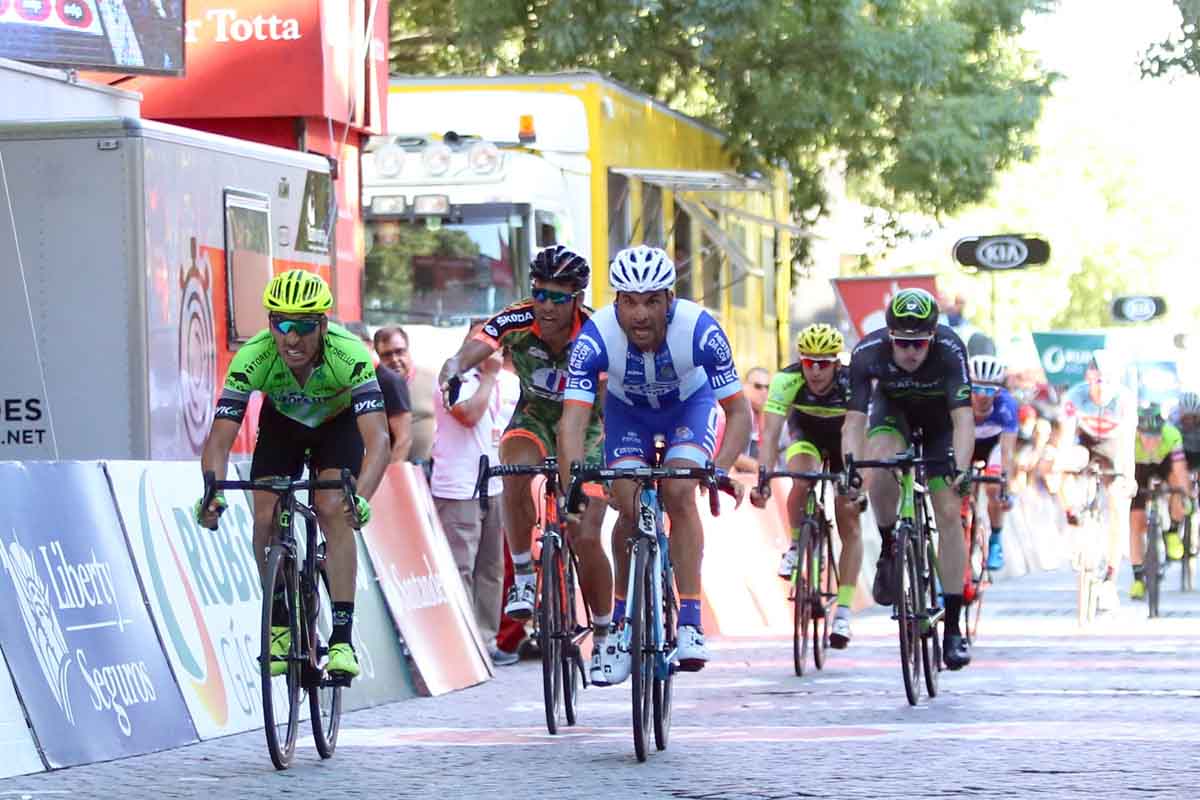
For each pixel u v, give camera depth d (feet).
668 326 71.82
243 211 103.04
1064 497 131.75
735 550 136.36
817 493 104.88
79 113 107.65
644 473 69.05
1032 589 174.70
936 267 439.22
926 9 224.74
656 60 220.84
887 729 77.25
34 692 68.13
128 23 111.96
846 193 260.42
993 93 239.30
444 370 80.53
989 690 91.50
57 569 71.10
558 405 81.51
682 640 71.61
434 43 224.33
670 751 71.41
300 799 61.62
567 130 142.20
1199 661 105.09
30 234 93.50
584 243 142.41
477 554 108.27
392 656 90.89
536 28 208.54
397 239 137.28
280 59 134.00
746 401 73.41
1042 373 236.63
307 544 70.85
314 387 70.03
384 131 143.13
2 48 105.29
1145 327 339.98
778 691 92.68
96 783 64.95
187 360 96.78
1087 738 73.20
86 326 93.09
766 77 216.13
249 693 81.35
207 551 81.15
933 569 91.50
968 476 88.58
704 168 180.65
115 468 76.23
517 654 108.78
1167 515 160.97
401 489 96.84
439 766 68.59
